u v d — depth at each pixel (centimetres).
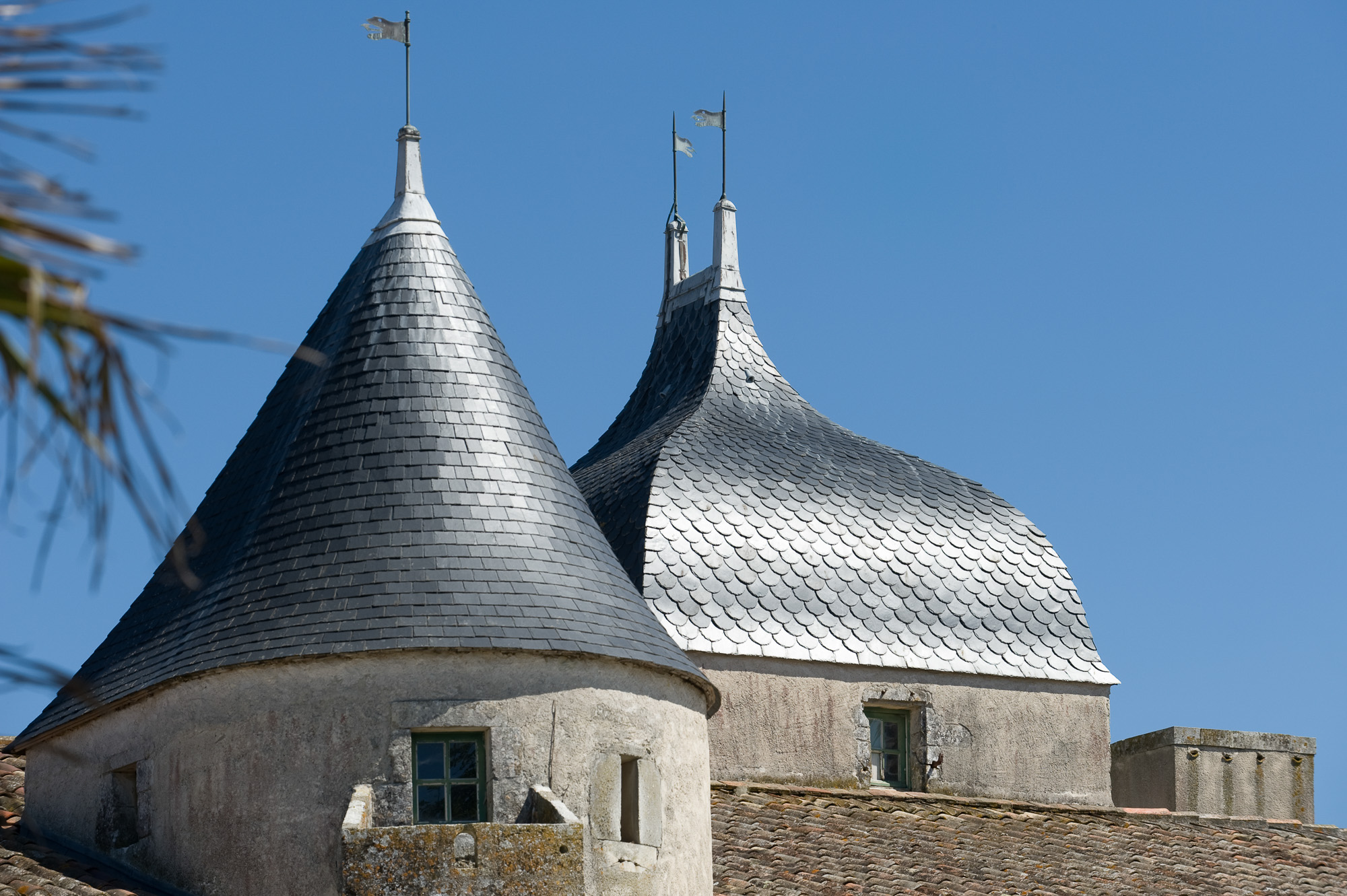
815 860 2072
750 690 2297
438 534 1625
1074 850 2308
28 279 396
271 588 1622
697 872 1653
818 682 2336
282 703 1562
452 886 1392
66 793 1753
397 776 1520
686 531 2330
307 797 1532
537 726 1552
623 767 1608
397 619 1556
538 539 1658
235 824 1552
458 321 1795
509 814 1522
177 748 1605
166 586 1783
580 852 1420
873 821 2247
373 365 1752
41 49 407
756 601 2325
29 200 401
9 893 1491
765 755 2286
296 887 1513
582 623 1602
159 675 1627
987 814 2358
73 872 1606
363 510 1647
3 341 397
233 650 1580
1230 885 2298
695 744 1695
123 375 404
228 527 1761
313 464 1702
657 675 1652
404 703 1540
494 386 1762
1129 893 2200
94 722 1727
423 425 1703
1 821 1830
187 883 1564
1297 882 2367
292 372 1877
